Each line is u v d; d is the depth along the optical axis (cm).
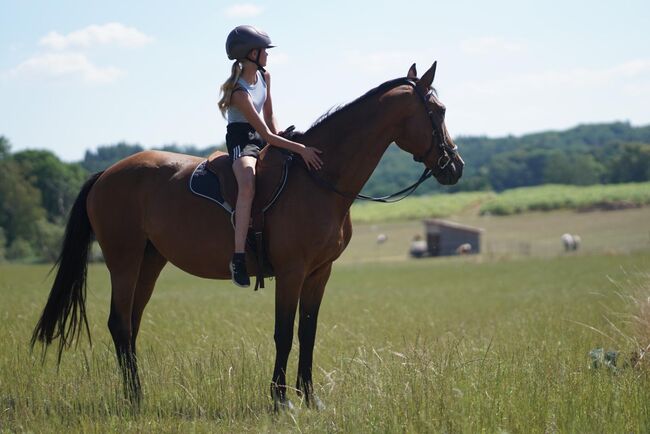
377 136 859
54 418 761
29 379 885
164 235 891
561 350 1003
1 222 9425
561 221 10156
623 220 9725
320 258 842
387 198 878
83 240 945
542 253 6850
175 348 1106
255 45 857
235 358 967
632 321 1105
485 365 856
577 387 775
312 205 831
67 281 932
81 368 936
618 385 792
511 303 2275
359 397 755
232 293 2967
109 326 907
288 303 833
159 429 728
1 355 1029
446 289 3259
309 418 768
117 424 738
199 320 1535
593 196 12144
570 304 1894
